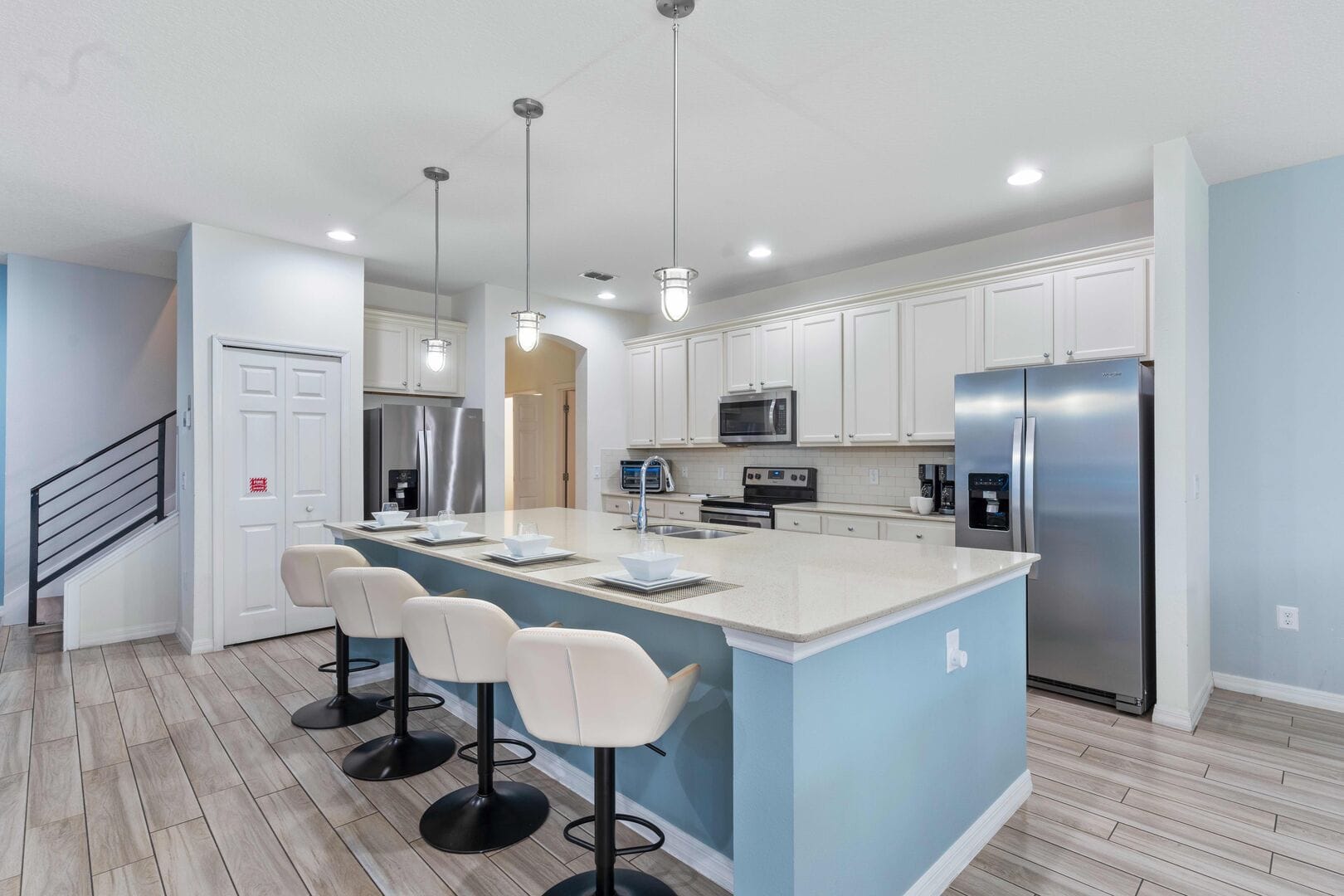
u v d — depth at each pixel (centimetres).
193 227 388
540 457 832
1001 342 380
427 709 311
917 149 296
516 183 333
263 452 416
